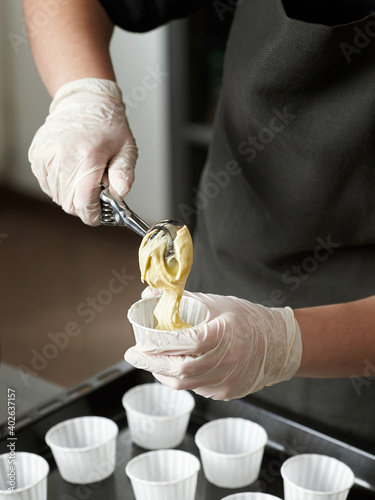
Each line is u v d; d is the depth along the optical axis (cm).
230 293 153
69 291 326
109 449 126
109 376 143
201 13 312
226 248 150
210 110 324
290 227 139
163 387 143
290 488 117
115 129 133
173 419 132
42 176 132
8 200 422
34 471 123
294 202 136
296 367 111
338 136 126
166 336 96
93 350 281
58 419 134
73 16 148
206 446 133
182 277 100
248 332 103
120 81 353
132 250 363
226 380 103
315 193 132
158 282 100
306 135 130
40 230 386
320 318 113
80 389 140
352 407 141
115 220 119
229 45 144
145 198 374
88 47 145
